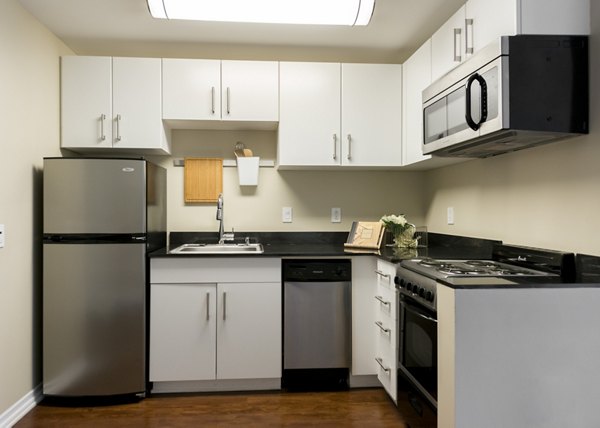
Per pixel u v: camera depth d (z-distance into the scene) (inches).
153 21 101.9
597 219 66.8
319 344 105.6
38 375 101.3
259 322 105.0
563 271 70.6
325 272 105.7
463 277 67.6
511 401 60.9
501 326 60.7
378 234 114.7
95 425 89.3
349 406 97.9
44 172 98.1
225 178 130.3
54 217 98.3
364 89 118.9
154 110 112.4
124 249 100.2
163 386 105.0
